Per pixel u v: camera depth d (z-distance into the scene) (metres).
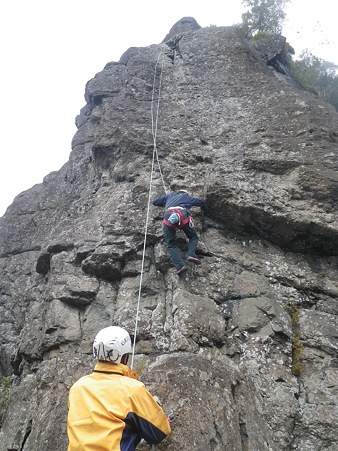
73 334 6.12
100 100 10.46
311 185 6.76
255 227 6.78
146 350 5.61
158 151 7.66
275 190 6.83
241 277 6.33
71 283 6.48
